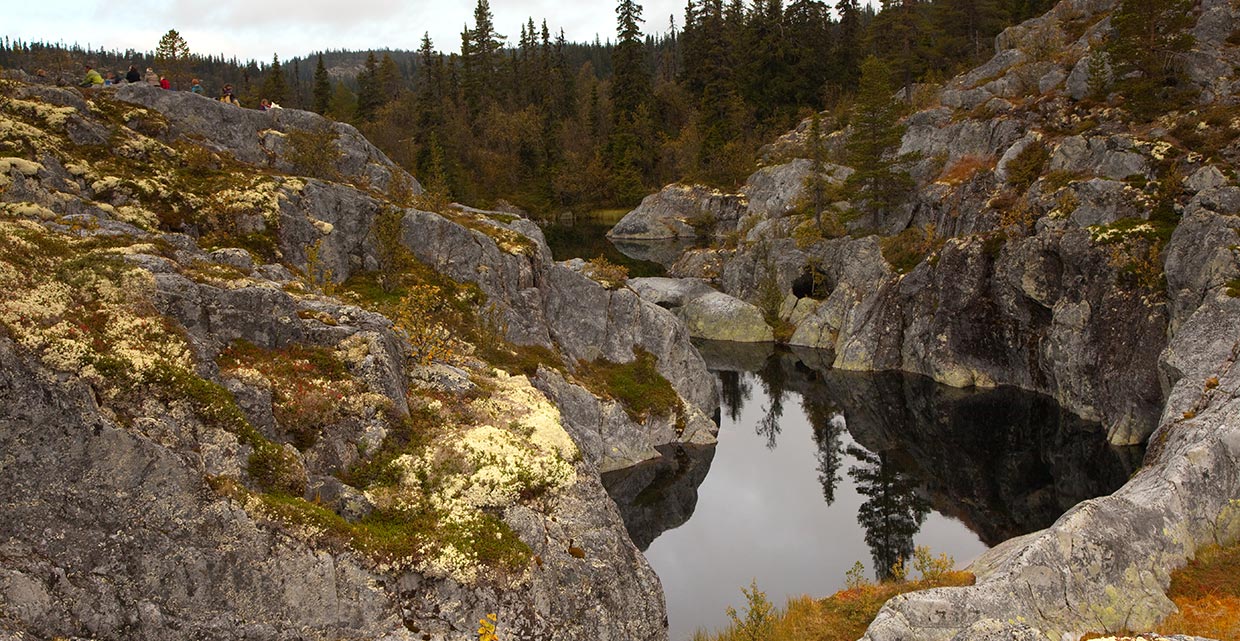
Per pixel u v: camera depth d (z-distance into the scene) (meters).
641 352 47.75
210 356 18.64
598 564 19.52
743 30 146.00
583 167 148.12
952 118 80.06
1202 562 22.72
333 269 37.97
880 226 78.25
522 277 43.75
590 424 39.84
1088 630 19.84
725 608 27.50
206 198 36.50
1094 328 47.81
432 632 16.08
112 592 13.62
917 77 111.88
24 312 14.98
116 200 33.75
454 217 48.91
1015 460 43.72
